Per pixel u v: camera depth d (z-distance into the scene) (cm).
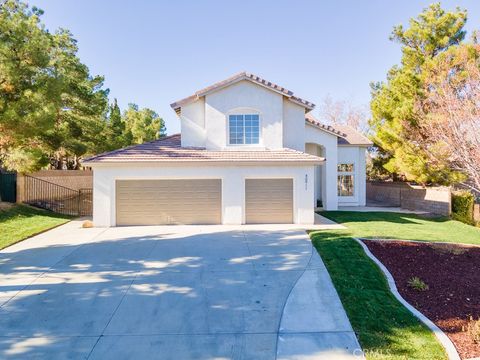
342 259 980
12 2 1595
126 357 507
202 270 915
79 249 1148
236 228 1540
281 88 1838
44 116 1439
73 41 2530
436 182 2398
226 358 508
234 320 631
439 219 1928
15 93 1528
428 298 740
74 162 3856
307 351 527
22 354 515
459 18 2295
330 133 2217
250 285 805
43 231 1478
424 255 1055
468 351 521
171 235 1379
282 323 620
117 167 1623
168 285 806
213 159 1644
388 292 760
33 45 1486
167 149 1803
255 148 1830
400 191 2548
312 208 1684
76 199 2458
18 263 986
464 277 878
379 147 2952
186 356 511
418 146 2169
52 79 1577
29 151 1584
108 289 781
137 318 638
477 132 1345
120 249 1145
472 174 1396
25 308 680
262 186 1698
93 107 2572
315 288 784
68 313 658
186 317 643
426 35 2334
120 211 1639
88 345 541
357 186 2520
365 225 1578
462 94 1555
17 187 1955
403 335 571
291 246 1166
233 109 1834
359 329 595
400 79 2245
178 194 1661
